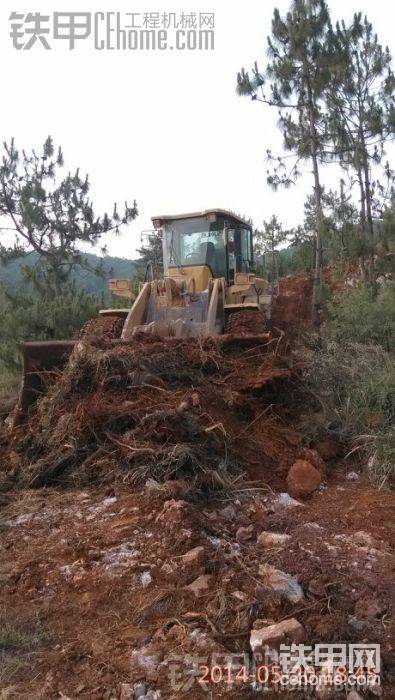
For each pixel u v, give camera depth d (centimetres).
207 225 880
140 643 312
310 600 340
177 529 407
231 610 334
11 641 314
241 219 956
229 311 762
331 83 1126
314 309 1080
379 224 1130
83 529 430
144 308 767
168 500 445
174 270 877
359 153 1098
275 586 343
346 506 482
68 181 1519
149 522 426
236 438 540
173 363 599
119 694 277
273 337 727
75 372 586
